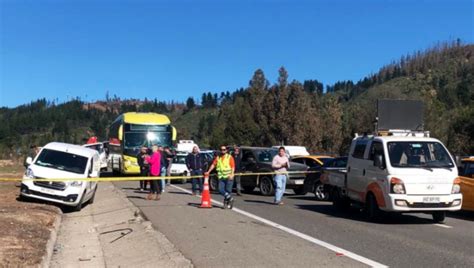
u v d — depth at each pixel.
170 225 12.63
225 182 16.16
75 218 15.08
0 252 8.84
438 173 12.84
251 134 60.78
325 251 9.63
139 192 22.03
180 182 29.95
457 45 160.88
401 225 13.02
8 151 62.03
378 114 16.02
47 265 8.80
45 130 144.38
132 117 30.98
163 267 8.55
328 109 57.34
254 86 62.53
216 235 11.28
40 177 15.97
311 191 20.00
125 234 11.80
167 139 30.88
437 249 9.88
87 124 159.00
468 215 15.38
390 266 8.48
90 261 9.53
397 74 152.12
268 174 21.28
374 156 13.58
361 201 14.30
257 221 13.47
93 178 16.66
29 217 12.74
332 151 55.06
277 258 9.02
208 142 84.56
